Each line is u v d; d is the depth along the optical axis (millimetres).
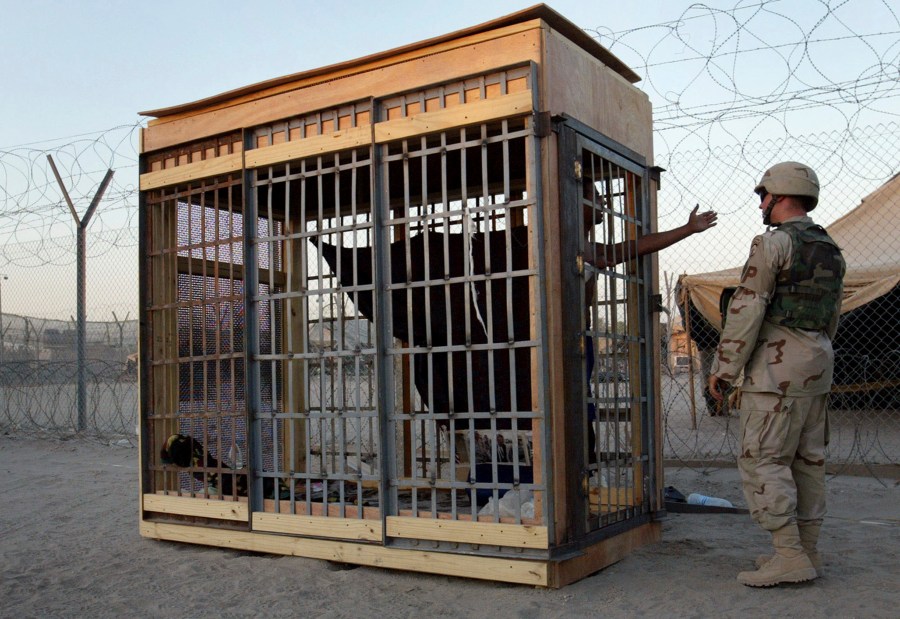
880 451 7613
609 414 4285
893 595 3320
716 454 7496
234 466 4586
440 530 3764
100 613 3551
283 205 5602
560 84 3719
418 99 3961
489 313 3705
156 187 4906
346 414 4125
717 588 3523
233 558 4398
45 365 11742
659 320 4516
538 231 3553
